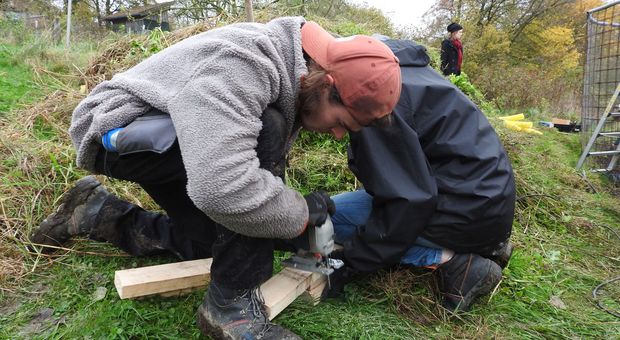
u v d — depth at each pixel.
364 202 1.80
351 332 1.48
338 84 1.15
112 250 1.81
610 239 2.88
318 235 1.42
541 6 15.77
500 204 1.57
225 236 1.28
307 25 1.26
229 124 1.06
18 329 1.39
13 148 2.35
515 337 1.67
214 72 1.10
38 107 2.97
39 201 2.01
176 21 6.53
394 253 1.59
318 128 1.28
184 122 1.07
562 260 2.50
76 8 15.05
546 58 16.23
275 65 1.17
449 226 1.59
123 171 1.36
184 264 1.63
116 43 4.11
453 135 1.59
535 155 4.24
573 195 3.52
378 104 1.15
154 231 1.73
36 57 4.46
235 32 1.18
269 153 1.23
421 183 1.53
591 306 2.04
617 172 4.58
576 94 10.55
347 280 1.74
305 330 1.46
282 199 1.18
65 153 2.35
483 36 14.62
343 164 2.70
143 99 1.21
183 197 1.48
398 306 1.71
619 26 5.11
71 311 1.49
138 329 1.38
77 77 3.76
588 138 5.41
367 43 1.16
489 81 10.42
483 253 1.71
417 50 1.72
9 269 1.65
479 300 1.85
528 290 2.03
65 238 1.76
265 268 1.34
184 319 1.47
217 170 1.04
